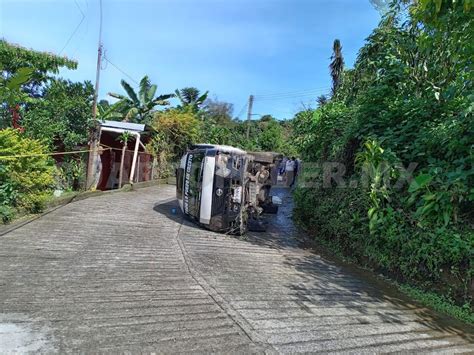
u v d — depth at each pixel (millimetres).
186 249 5883
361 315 3867
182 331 3049
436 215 4840
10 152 6633
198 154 7969
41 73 12367
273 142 26391
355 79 8289
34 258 4625
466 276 4344
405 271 5133
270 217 10141
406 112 6254
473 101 4695
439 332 3672
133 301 3574
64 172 10758
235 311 3562
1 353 2506
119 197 10898
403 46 6656
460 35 4539
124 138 13750
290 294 4262
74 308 3307
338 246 6902
